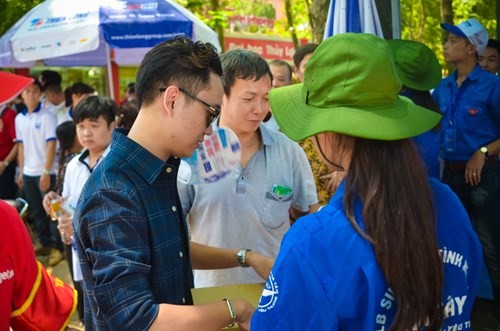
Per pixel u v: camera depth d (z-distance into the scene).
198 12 9.09
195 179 1.99
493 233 3.49
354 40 1.16
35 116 5.54
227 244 2.06
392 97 1.17
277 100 1.33
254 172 2.10
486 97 3.47
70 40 4.84
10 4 9.66
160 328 1.30
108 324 1.29
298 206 2.28
